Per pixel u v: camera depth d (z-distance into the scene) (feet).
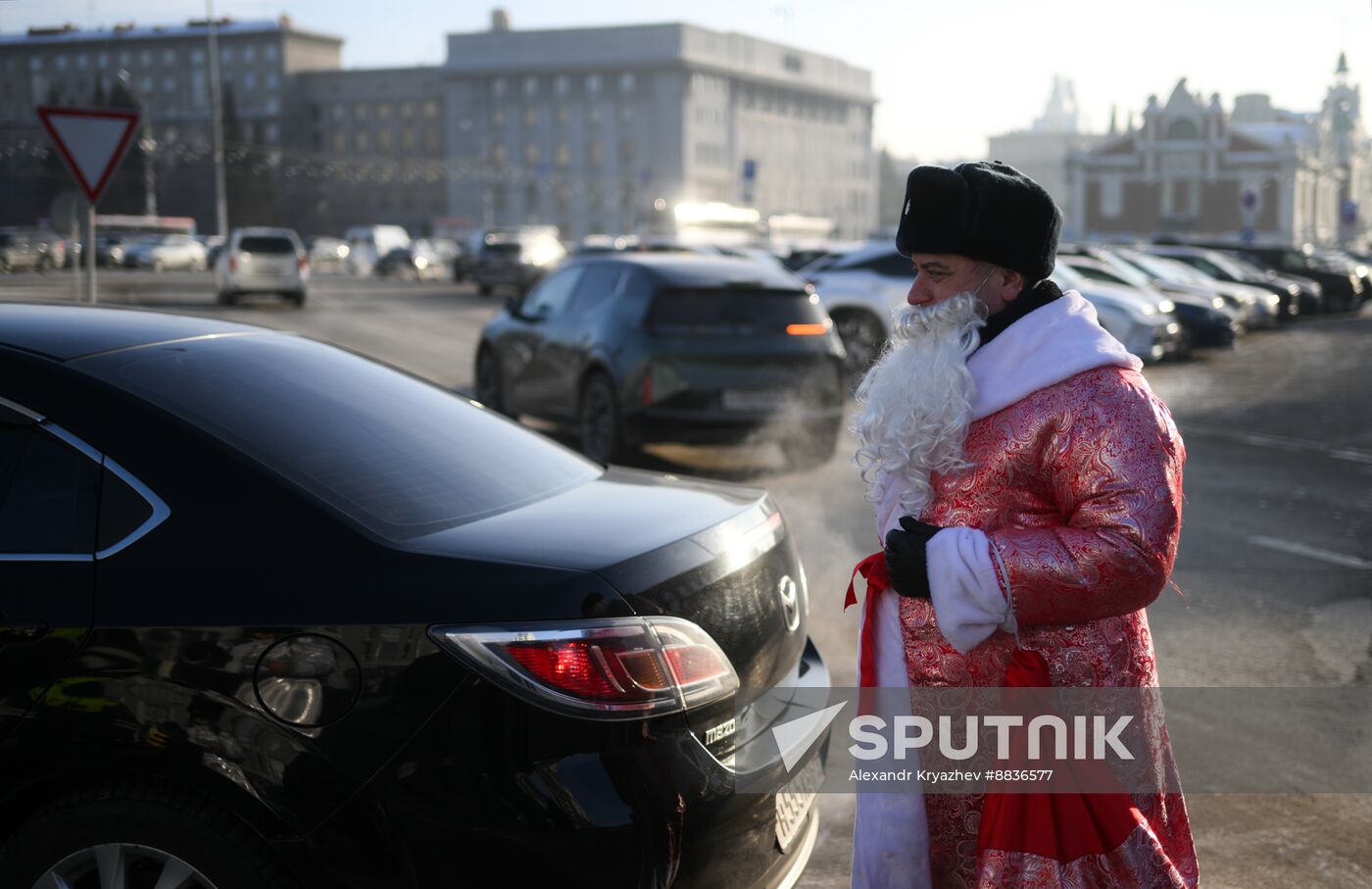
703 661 7.16
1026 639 5.63
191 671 6.78
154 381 7.91
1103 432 5.39
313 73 374.22
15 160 231.91
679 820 6.73
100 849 6.92
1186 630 17.10
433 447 8.77
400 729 6.63
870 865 6.00
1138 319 55.11
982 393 5.66
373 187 365.61
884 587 6.07
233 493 7.23
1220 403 44.50
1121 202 315.99
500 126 351.46
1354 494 27.40
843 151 422.82
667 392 27.53
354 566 6.95
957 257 5.74
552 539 7.48
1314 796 11.73
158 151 291.58
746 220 188.44
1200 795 11.75
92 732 6.82
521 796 6.53
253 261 84.33
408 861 6.59
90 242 28.19
